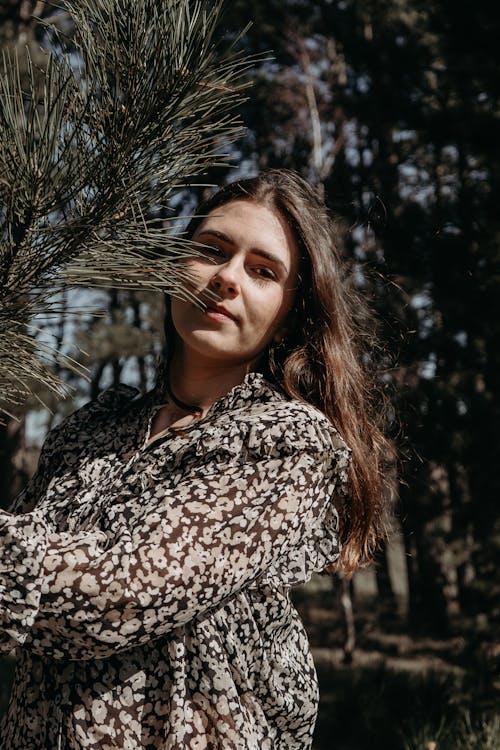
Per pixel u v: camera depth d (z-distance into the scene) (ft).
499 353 22.99
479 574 25.88
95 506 4.53
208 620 4.33
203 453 4.38
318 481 4.46
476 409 22.47
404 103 25.53
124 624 3.84
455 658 25.11
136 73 3.60
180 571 3.89
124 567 3.81
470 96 24.93
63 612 3.77
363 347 6.79
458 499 27.71
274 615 4.60
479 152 25.04
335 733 19.36
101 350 33.47
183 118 3.68
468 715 18.37
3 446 35.09
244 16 39.91
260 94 41.60
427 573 43.34
